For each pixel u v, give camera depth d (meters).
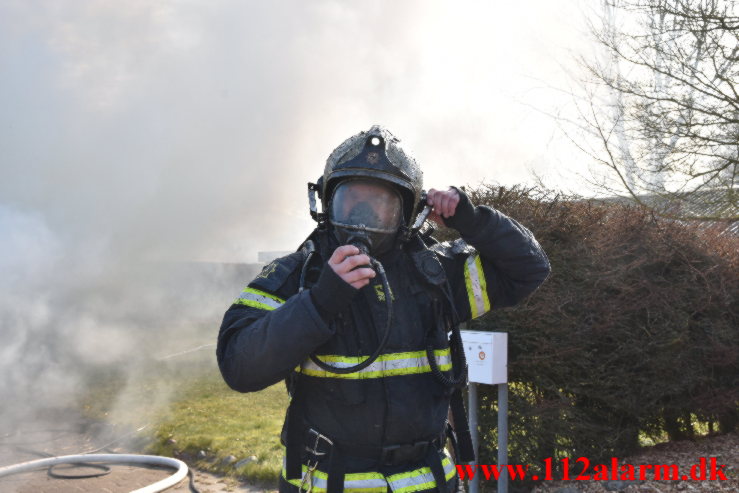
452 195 1.87
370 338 1.73
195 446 5.71
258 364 1.54
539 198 4.55
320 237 1.85
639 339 4.42
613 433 4.45
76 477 5.02
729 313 4.85
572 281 4.33
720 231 5.38
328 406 1.72
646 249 4.56
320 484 1.71
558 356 4.18
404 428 1.72
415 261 1.84
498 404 3.84
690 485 4.04
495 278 2.00
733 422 5.07
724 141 7.76
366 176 1.76
